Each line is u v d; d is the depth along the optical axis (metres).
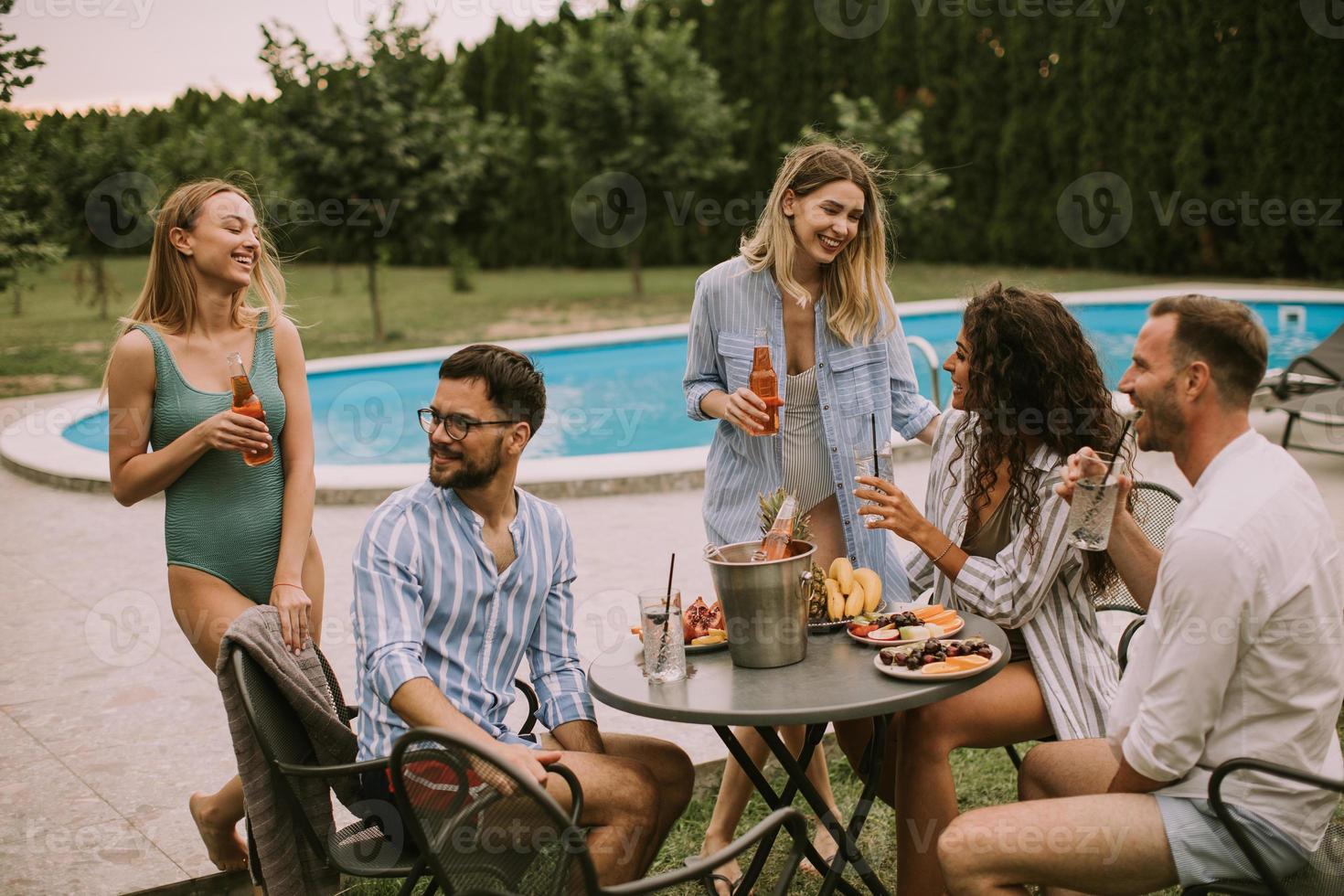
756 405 2.56
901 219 16.97
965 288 2.41
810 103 18.38
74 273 17.38
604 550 5.04
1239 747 1.71
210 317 2.44
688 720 1.84
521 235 21.83
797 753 2.67
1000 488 2.30
